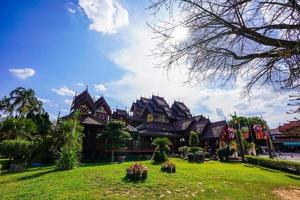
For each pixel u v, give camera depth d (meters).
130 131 32.25
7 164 20.94
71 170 15.22
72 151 16.92
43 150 22.42
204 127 39.47
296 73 3.18
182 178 13.22
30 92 38.03
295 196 11.46
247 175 16.75
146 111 43.97
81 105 31.92
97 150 27.48
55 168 16.84
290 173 21.59
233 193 10.85
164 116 43.25
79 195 8.96
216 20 3.20
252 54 3.48
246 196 10.58
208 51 3.53
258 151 50.53
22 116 35.78
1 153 20.31
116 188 10.18
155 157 21.67
